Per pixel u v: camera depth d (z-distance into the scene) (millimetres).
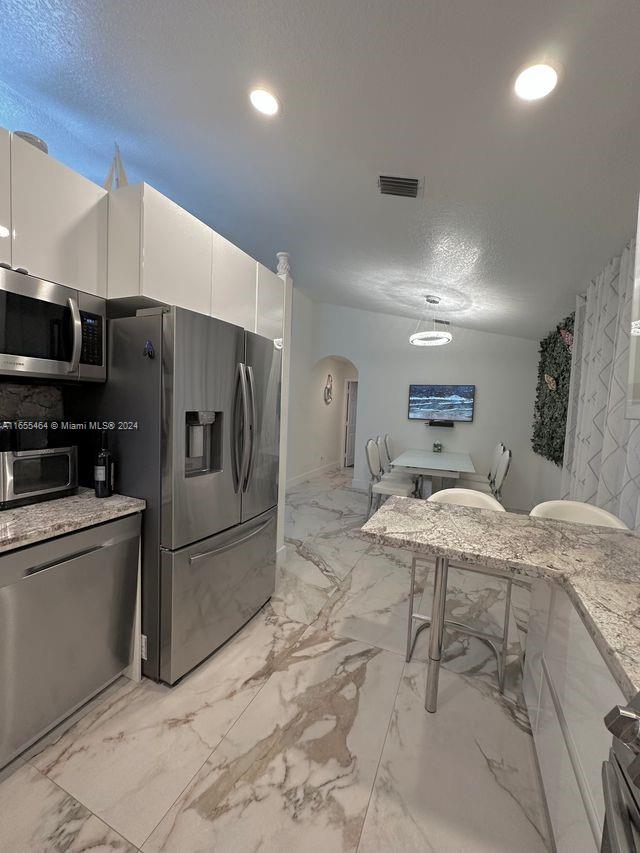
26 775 1289
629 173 1471
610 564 1149
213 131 1835
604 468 2141
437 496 2027
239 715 1564
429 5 1011
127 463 1716
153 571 1685
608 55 1032
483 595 2648
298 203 2430
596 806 823
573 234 2047
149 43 1363
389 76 1284
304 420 6410
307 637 2111
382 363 5957
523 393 5230
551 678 1248
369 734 1495
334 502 5145
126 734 1459
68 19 1324
